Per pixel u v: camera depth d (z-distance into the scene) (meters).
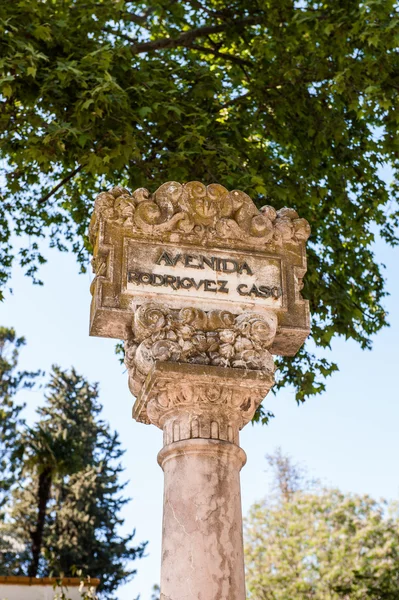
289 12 13.05
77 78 10.31
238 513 5.25
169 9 13.98
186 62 13.47
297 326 5.98
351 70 11.59
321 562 31.12
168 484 5.32
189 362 5.55
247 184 10.70
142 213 5.89
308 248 12.37
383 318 13.16
